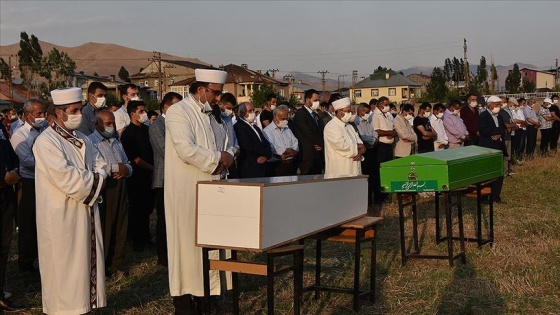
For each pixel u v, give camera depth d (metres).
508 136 15.44
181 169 6.17
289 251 5.36
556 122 20.84
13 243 10.34
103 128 8.15
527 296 6.97
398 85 76.50
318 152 11.92
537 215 11.34
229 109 9.59
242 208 4.91
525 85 68.81
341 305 6.82
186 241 6.18
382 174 7.91
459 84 83.50
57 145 5.83
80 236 5.88
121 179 8.15
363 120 12.37
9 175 6.72
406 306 6.73
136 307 6.98
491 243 9.18
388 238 9.93
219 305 6.77
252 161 10.62
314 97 11.99
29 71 66.06
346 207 6.18
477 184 8.88
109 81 71.00
